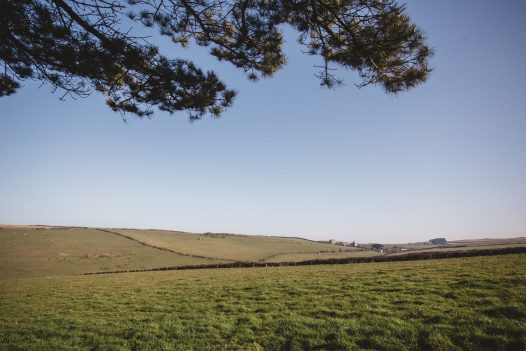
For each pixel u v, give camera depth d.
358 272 25.44
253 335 12.62
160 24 8.78
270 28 8.62
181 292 23.03
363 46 8.32
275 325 13.32
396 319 12.27
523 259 23.09
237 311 16.28
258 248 117.19
